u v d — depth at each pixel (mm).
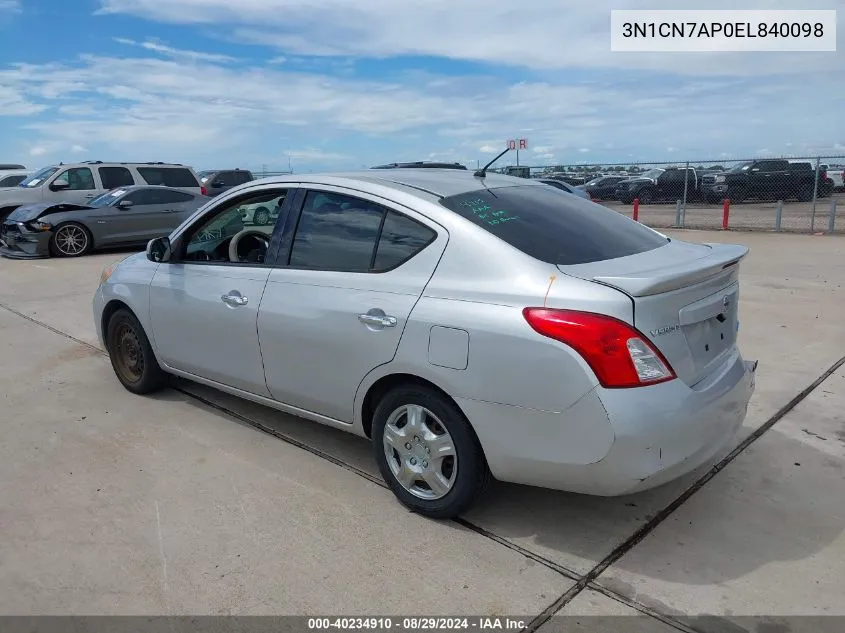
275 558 3039
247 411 4758
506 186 3814
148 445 4238
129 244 13984
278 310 3746
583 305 2762
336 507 3469
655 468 2768
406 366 3191
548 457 2873
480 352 2943
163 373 4992
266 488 3674
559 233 3299
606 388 2705
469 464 3119
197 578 2908
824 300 7855
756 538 3154
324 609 2711
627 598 2752
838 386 5023
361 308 3359
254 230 4141
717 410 2979
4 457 4109
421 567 2967
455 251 3150
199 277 4297
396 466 3439
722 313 3242
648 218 20344
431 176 3855
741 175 23781
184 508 3477
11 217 13500
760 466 3834
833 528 3223
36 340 6820
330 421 3742
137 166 16375
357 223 3555
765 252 12297
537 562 2996
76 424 4594
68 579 2916
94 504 3531
